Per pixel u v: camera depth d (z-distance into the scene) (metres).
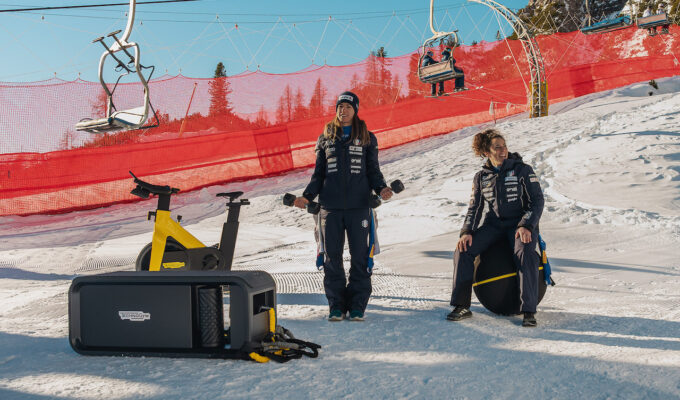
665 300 4.04
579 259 6.05
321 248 3.95
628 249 6.55
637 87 30.91
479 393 2.15
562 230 7.89
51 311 4.54
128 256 9.40
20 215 14.98
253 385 2.27
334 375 2.41
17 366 2.62
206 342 2.77
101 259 9.21
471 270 3.68
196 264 5.27
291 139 20.05
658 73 32.19
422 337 3.13
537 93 26.33
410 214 10.30
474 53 25.84
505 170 3.74
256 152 19.55
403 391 2.18
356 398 2.11
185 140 18.64
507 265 3.66
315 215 4.08
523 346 2.87
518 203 3.69
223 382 2.32
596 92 32.12
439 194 12.20
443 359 2.66
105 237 11.81
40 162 16.66
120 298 2.82
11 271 8.30
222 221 12.60
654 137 13.80
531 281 3.44
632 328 3.21
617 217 8.30
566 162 12.87
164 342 2.77
